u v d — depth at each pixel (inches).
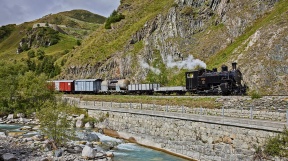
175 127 1126.4
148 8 4065.0
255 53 1836.9
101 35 4072.3
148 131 1272.1
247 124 826.8
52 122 1147.9
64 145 1149.1
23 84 2203.5
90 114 1781.5
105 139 1378.0
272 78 1656.0
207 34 2672.2
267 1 2320.4
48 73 4601.4
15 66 2999.5
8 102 2143.2
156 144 1212.5
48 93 2183.8
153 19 3243.1
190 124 1055.6
